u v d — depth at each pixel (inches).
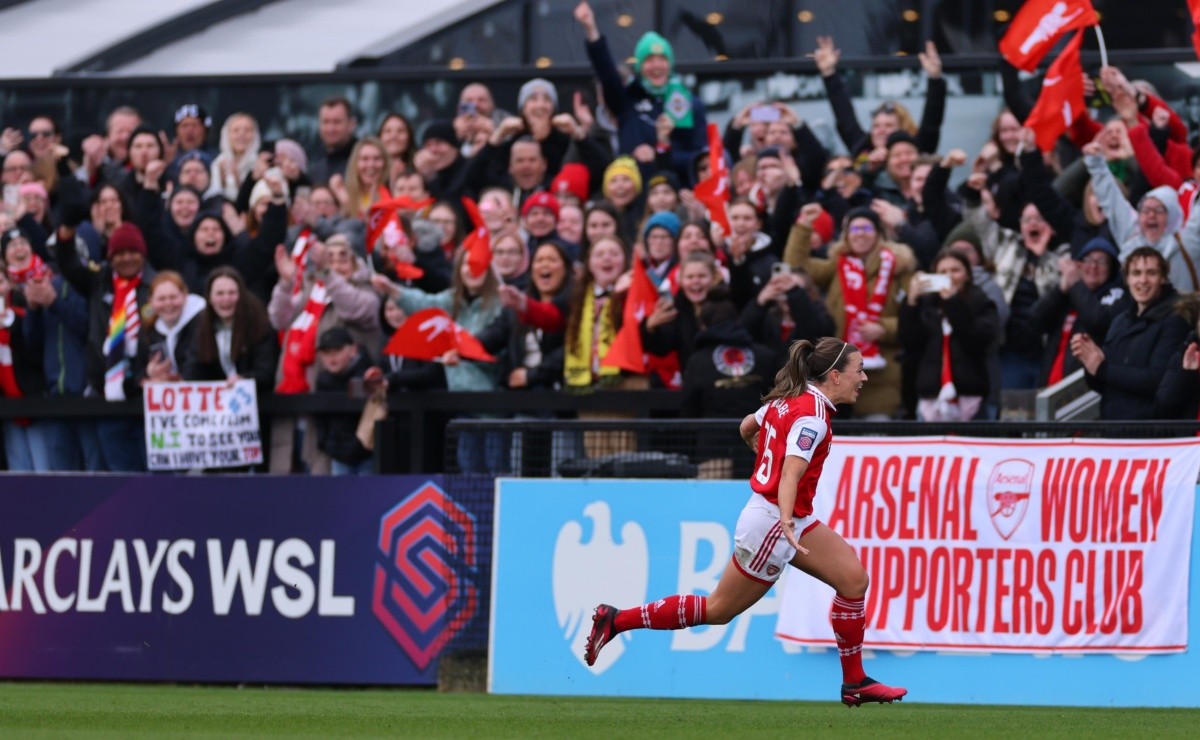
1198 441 1134.4
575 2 1865.2
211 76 1727.4
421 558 1305.4
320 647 1332.4
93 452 1573.6
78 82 1752.0
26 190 1638.8
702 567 1222.3
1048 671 1143.6
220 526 1371.8
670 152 1624.0
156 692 1259.8
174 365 1524.4
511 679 1257.4
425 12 1907.0
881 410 1406.3
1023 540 1155.9
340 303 1496.1
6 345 1592.0
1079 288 1358.3
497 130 1637.6
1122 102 1433.3
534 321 1446.9
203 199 1670.8
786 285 1353.3
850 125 1578.5
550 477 1269.7
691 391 1349.7
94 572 1402.6
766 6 1825.8
